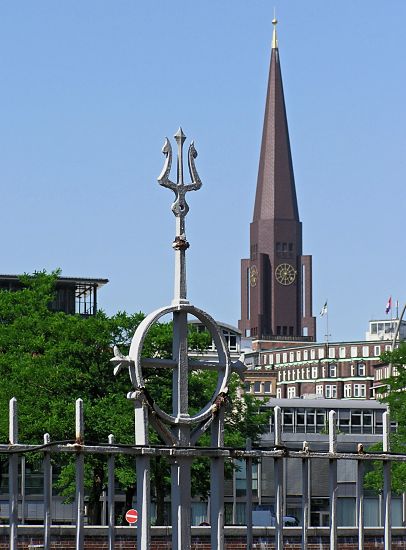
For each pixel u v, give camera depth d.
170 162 27.48
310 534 42.56
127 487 78.81
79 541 25.22
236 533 43.31
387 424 28.42
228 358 27.77
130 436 76.25
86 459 76.06
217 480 27.22
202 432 27.55
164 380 78.00
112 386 82.25
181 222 27.56
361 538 27.72
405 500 32.47
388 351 89.12
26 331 88.38
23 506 38.56
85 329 82.31
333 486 27.61
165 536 41.34
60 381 81.19
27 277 97.00
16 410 25.19
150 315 26.88
